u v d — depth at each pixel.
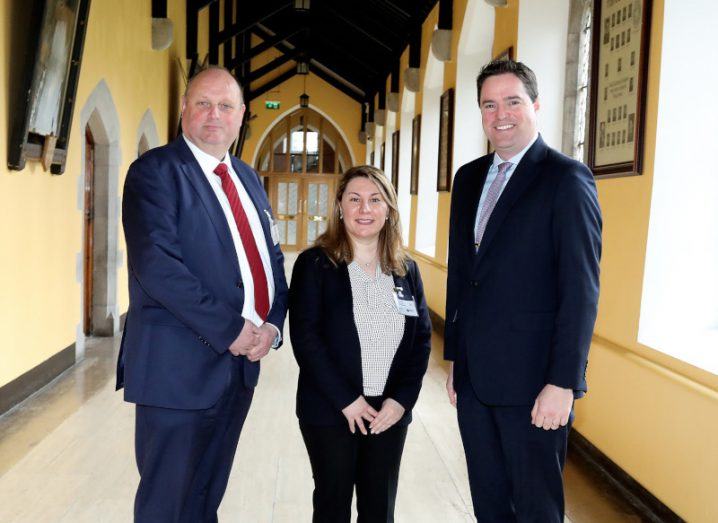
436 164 9.29
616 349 3.18
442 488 3.14
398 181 11.59
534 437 1.88
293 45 16.89
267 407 4.35
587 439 3.51
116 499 2.88
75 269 5.22
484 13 6.06
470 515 2.87
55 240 4.75
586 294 1.76
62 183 4.87
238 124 2.10
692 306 2.97
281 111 17.78
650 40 2.92
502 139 1.90
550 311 1.86
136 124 6.95
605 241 3.40
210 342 1.87
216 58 10.81
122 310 6.79
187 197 1.96
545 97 4.56
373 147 16.25
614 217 3.29
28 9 4.05
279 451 3.55
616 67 3.20
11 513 2.73
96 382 4.72
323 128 18.55
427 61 8.87
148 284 1.83
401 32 10.65
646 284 2.96
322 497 2.01
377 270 2.08
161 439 1.93
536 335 1.86
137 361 1.91
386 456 2.02
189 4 9.54
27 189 4.21
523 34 4.56
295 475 3.24
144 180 1.92
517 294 1.87
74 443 3.54
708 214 2.91
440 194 7.68
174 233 1.90
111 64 5.93
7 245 3.92
